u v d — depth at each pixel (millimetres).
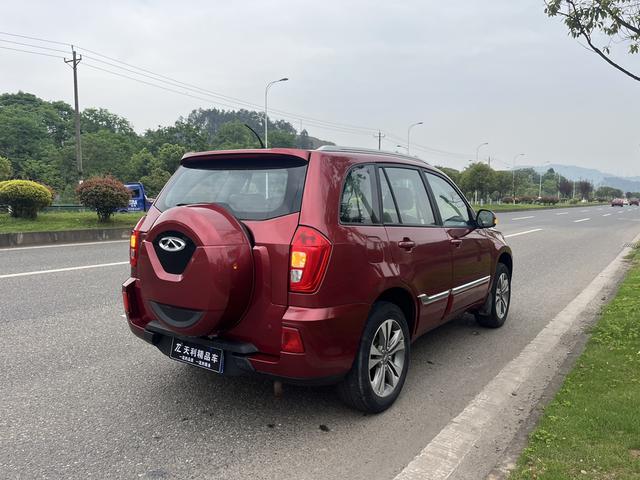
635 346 4715
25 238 13195
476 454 3047
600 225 25344
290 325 2961
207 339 3244
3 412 3520
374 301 3414
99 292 7176
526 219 31000
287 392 3930
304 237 2998
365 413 3596
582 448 2885
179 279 3014
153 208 3793
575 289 8320
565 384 3879
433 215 4387
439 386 4164
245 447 3111
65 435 3217
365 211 3498
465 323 6137
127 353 4750
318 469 2885
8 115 81000
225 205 3359
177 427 3350
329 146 3615
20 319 5766
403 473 2848
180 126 102500
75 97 36156
